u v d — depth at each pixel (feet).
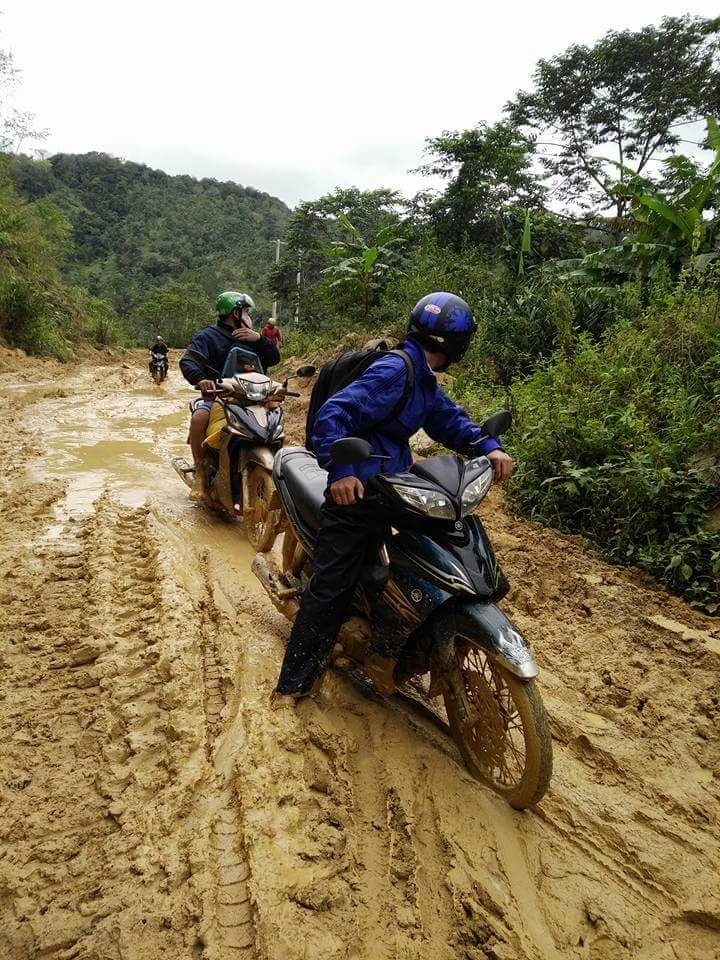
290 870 7.51
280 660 11.96
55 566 15.11
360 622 10.43
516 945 7.06
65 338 86.84
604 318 33.76
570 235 56.90
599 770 9.94
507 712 9.28
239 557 16.74
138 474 24.16
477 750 9.54
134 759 9.23
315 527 11.46
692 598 14.35
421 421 9.96
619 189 37.37
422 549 9.09
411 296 47.65
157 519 18.98
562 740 10.55
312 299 80.12
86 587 14.11
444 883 7.74
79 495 20.89
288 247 105.50
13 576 14.42
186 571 15.37
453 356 9.84
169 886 7.32
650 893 7.92
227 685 11.00
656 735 10.55
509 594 14.96
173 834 8.03
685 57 73.92
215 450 19.01
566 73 75.56
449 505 8.79
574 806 9.16
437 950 6.91
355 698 11.02
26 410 37.63
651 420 19.49
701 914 7.61
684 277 28.12
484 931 7.16
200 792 8.70
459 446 10.61
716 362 20.47
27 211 102.63
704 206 35.81
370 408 9.34
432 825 8.60
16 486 21.38
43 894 7.22
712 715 10.89
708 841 8.65
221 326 20.63
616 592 14.56
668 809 9.18
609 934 7.33
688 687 11.53
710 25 70.90
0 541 16.43
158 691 10.70
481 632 8.71
